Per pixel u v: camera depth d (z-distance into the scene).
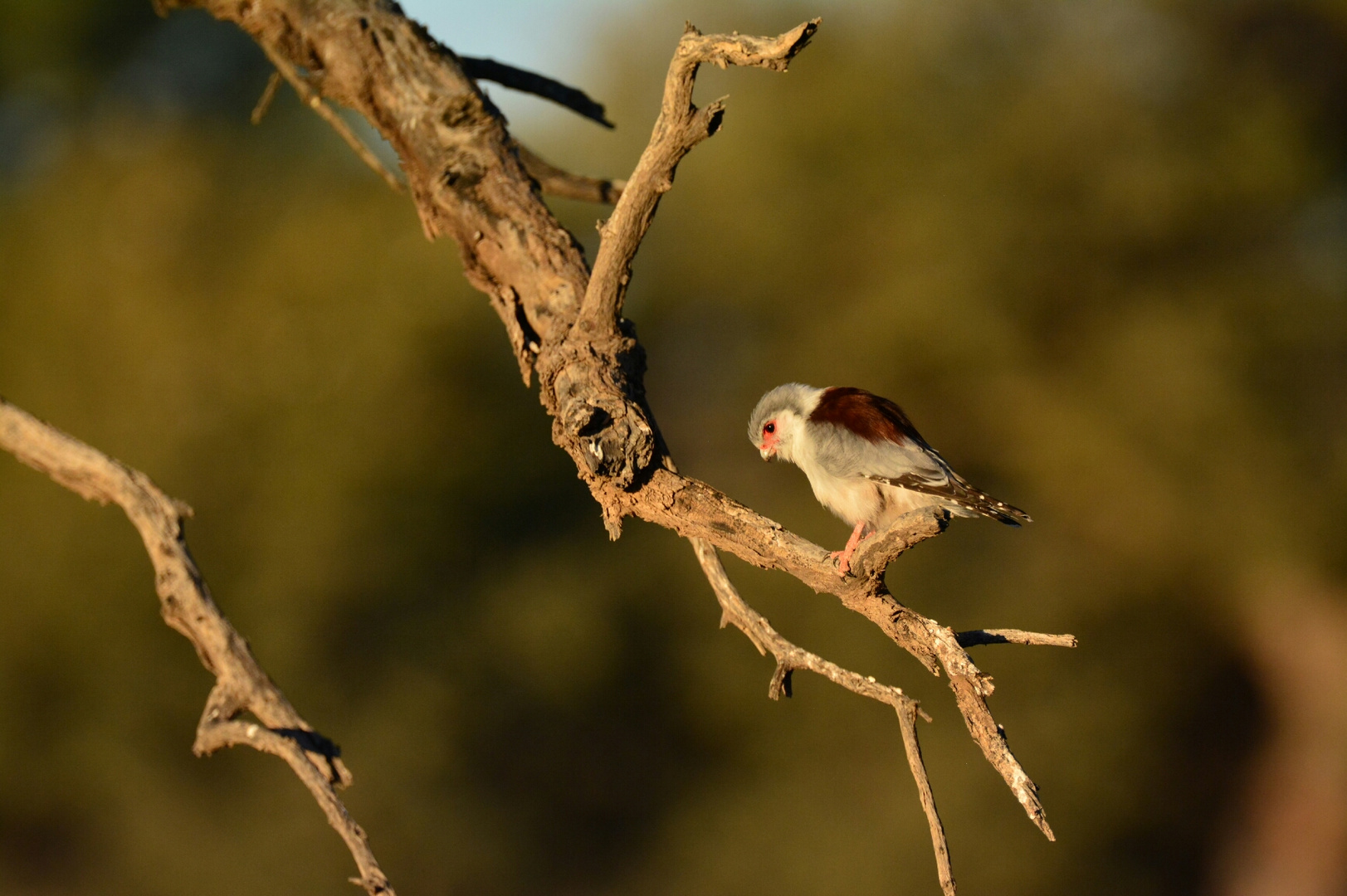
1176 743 20.59
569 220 21.19
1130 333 19.84
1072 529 20.83
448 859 18.50
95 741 17.52
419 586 19.09
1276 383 19.84
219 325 19.09
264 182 21.28
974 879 17.50
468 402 19.88
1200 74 20.81
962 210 19.95
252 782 17.88
